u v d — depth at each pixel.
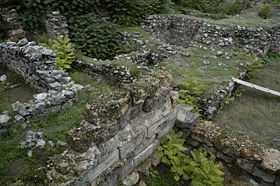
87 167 3.56
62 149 5.39
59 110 6.63
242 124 7.39
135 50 10.27
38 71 7.37
